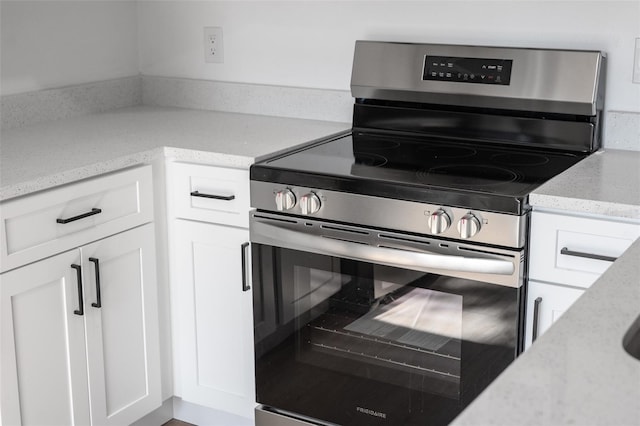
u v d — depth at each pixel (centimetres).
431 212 196
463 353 202
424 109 252
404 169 215
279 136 254
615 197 185
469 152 235
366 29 271
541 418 90
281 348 231
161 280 253
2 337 203
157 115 293
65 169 212
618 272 135
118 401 243
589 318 116
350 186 206
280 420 237
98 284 225
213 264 246
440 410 209
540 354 105
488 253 193
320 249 212
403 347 211
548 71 231
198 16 301
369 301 212
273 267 225
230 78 301
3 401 206
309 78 285
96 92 299
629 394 95
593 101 225
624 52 235
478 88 239
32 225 206
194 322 255
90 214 220
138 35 316
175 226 249
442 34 260
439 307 203
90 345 229
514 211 187
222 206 239
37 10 277
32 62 278
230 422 268
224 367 253
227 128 268
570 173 209
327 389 226
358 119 263
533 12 245
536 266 195
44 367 217
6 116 268
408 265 201
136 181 236
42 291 213
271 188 218
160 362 257
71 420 228
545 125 235
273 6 286
